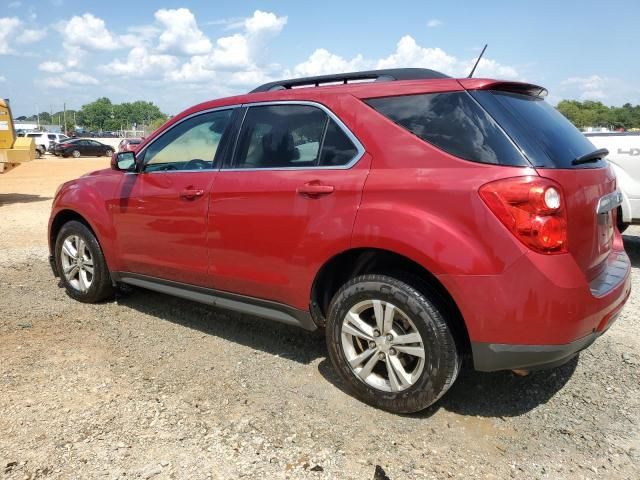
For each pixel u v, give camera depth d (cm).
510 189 274
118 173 479
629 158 674
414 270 322
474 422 316
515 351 281
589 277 300
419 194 297
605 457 283
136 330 455
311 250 338
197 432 302
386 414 322
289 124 366
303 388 355
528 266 272
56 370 376
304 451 286
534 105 330
